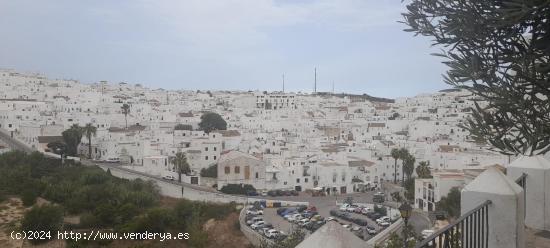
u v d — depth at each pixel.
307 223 60.12
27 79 188.75
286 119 149.12
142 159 91.81
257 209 71.06
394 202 77.31
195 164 89.31
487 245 8.56
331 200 80.88
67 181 66.06
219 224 61.06
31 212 49.97
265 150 99.00
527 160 11.99
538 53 6.70
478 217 8.49
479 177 9.06
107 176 71.06
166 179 83.12
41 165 75.06
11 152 78.69
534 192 11.70
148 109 149.38
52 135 104.75
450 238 8.12
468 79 7.48
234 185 81.50
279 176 85.94
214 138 98.12
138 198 61.94
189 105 176.50
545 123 6.76
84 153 101.06
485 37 7.15
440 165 89.25
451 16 7.50
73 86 196.12
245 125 140.12
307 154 95.69
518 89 6.92
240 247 54.53
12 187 62.84
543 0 6.09
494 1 6.82
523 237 8.68
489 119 7.44
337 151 98.44
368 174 92.81
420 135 129.50
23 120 113.25
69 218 56.84
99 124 123.75
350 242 5.54
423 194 67.69
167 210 56.69
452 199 52.78
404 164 87.56
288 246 40.19
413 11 8.13
